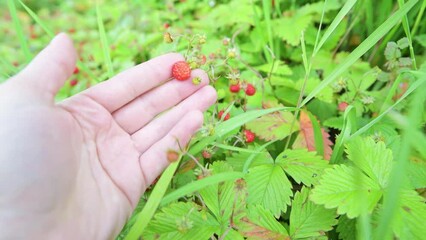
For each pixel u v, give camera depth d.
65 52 0.15
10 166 0.13
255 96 0.25
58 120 0.15
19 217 0.13
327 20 0.32
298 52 0.31
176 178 0.20
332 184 0.16
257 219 0.17
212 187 0.17
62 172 0.14
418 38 0.27
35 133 0.14
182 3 0.39
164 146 0.18
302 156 0.19
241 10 0.33
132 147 0.19
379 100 0.24
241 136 0.21
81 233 0.15
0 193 0.13
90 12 0.44
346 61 0.17
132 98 0.19
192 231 0.16
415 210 0.15
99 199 0.16
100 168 0.17
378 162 0.17
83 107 0.17
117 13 0.41
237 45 0.29
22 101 0.14
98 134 0.18
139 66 0.19
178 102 0.21
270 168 0.19
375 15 0.31
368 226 0.12
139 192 0.18
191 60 0.20
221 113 0.22
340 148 0.18
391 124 0.22
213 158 0.23
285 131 0.22
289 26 0.31
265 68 0.27
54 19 0.45
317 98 0.25
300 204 0.17
